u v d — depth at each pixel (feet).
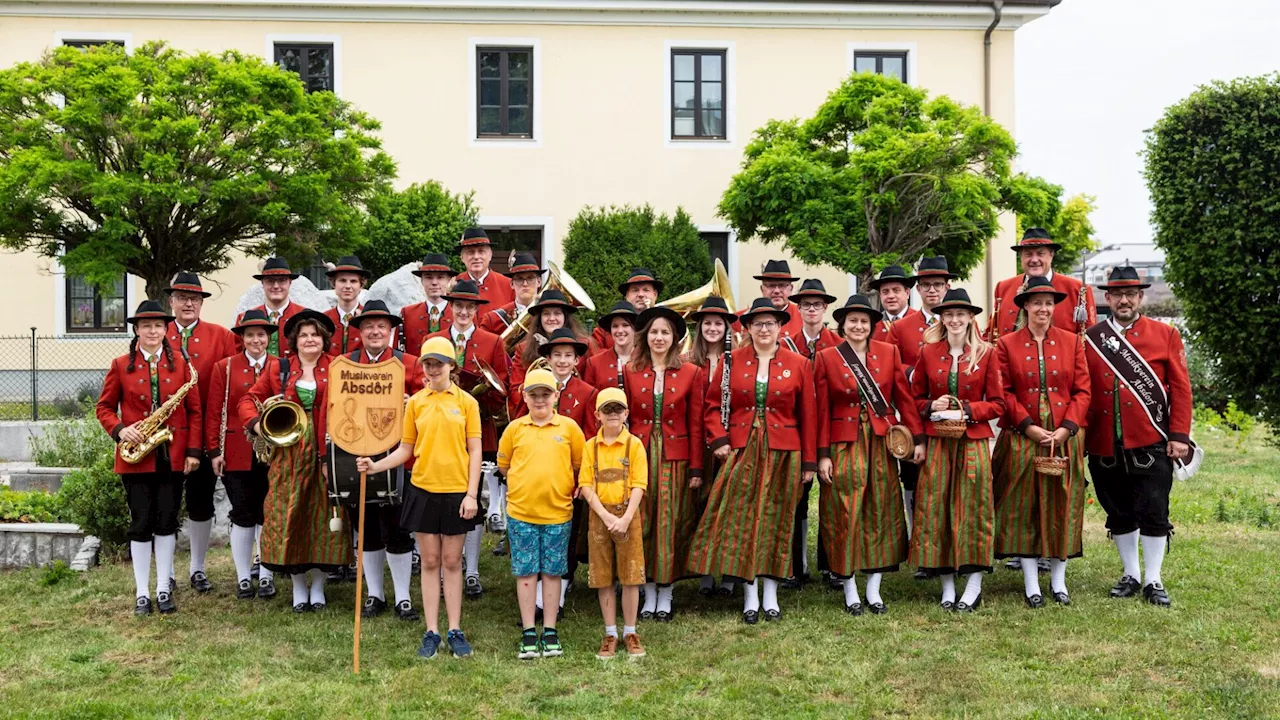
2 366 63.87
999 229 57.67
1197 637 21.13
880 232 58.29
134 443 23.67
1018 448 23.65
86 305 66.03
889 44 69.67
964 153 53.83
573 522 23.99
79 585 26.45
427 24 67.15
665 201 68.90
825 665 20.12
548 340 23.94
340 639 22.04
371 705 18.33
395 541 23.66
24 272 65.05
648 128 68.74
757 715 17.79
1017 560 27.66
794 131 60.23
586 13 68.03
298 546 23.65
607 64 68.49
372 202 57.41
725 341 24.41
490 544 30.83
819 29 69.41
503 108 68.49
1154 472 23.98
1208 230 42.42
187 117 49.90
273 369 24.36
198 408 24.75
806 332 26.53
